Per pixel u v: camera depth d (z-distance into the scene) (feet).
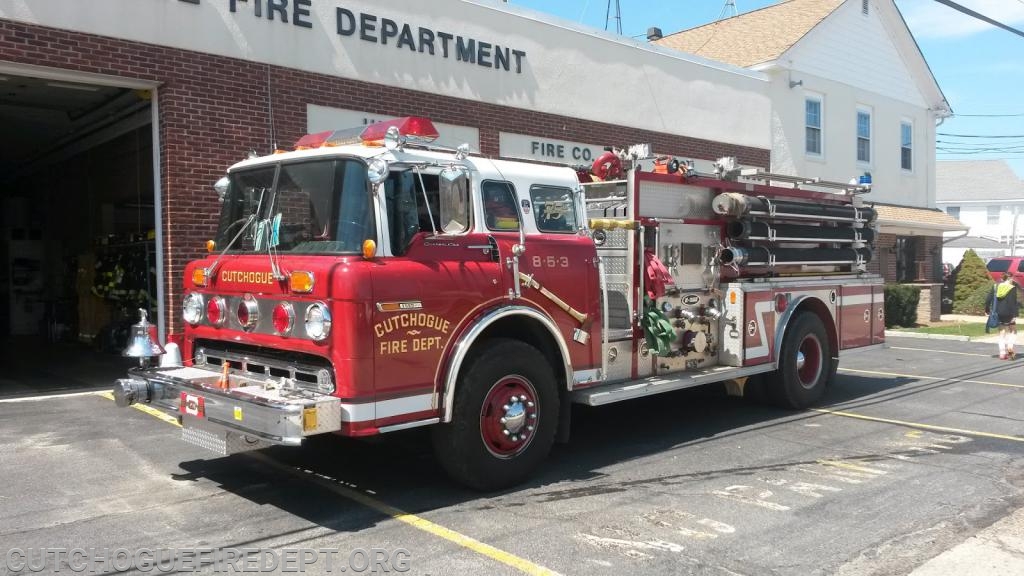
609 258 23.38
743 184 26.73
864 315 32.32
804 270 29.40
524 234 19.35
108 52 29.58
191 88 31.68
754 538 15.46
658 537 15.47
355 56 36.73
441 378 17.13
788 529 15.98
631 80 50.78
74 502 17.58
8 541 15.23
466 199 17.99
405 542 15.16
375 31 37.45
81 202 48.83
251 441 17.16
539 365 19.03
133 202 41.06
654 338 22.88
